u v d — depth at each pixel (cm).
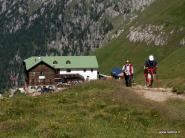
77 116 2608
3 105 3002
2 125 2406
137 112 2672
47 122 2366
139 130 2311
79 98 3284
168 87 4209
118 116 2581
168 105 2905
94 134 2161
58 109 2845
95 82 3900
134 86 4147
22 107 2934
